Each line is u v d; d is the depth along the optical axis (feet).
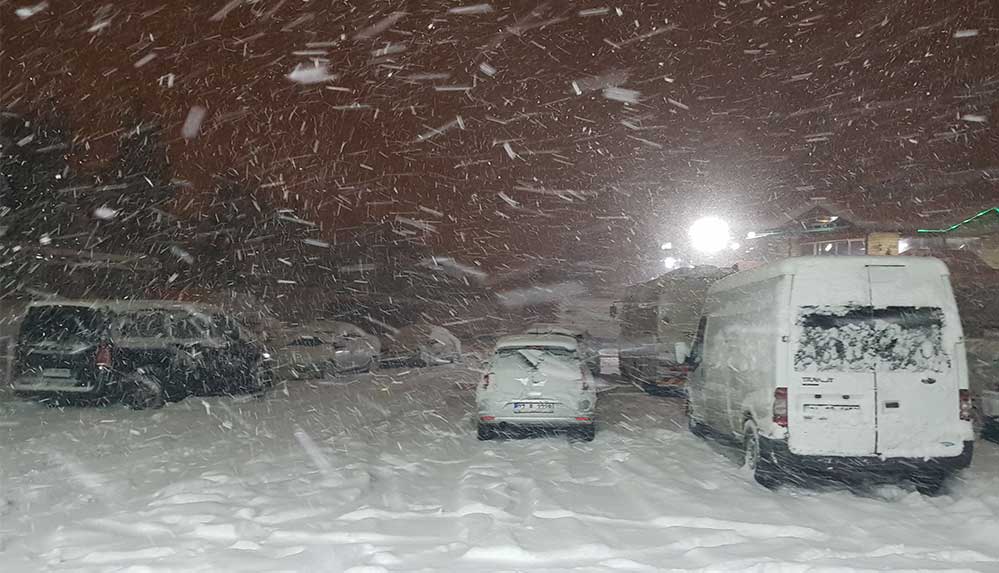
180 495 26.14
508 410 38.06
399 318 138.41
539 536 22.07
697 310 59.31
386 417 47.29
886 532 22.81
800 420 26.76
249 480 28.84
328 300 125.70
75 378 45.27
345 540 21.68
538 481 29.37
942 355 27.12
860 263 27.71
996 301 48.65
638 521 23.97
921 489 28.27
